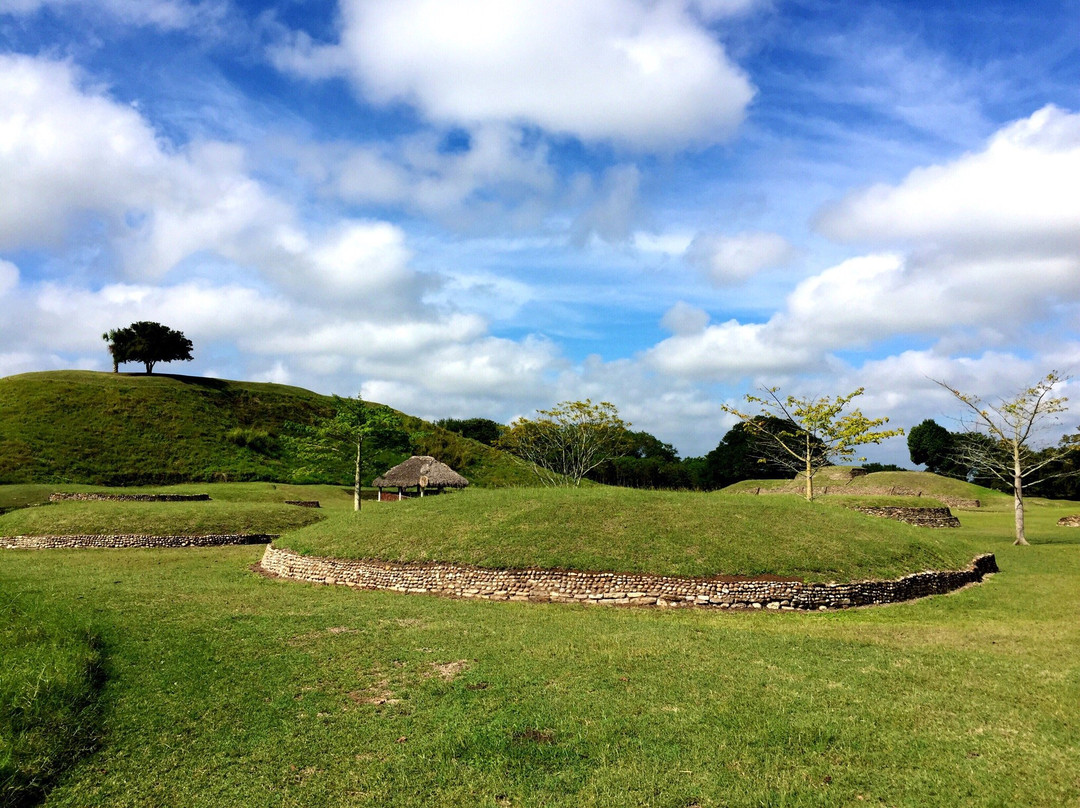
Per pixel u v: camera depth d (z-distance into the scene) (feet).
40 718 28.81
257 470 184.03
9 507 120.26
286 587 65.31
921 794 22.84
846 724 28.19
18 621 44.55
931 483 187.93
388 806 23.36
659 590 56.85
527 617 50.72
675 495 79.36
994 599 60.13
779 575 57.98
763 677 34.30
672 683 33.55
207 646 41.37
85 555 88.89
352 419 120.88
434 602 57.16
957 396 103.35
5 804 23.58
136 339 244.63
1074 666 36.11
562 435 147.33
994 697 31.12
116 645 41.39
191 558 86.48
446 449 216.33
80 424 180.86
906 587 60.44
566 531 65.92
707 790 23.44
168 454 179.32
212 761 26.84
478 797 23.62
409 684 34.45
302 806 23.49
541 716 29.60
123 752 27.66
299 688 34.17
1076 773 23.76
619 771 24.80
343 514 88.02
